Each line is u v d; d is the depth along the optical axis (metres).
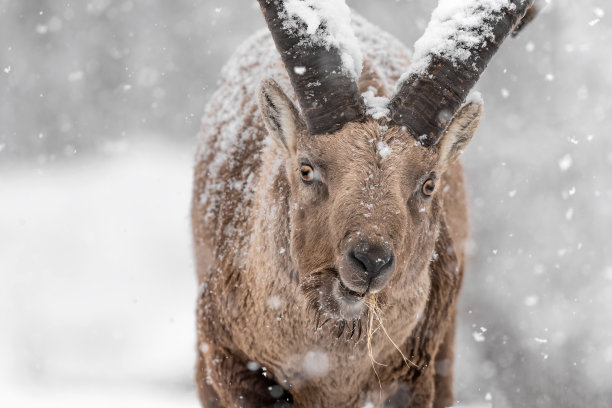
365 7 66.44
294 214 18.06
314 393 20.14
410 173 17.25
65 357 40.91
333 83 17.33
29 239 66.62
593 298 36.12
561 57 50.19
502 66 51.12
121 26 99.06
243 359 20.53
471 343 34.31
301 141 17.78
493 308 36.22
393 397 21.05
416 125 17.42
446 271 21.53
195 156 25.52
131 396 33.03
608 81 48.59
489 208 43.00
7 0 100.06
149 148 92.69
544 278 37.88
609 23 50.28
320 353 19.23
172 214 72.12
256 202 20.00
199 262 23.48
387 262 16.14
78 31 100.19
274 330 19.27
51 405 31.28
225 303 20.31
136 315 48.25
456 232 23.94
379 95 20.14
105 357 41.03
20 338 43.22
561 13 50.75
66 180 88.31
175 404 30.66
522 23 20.75
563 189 43.25
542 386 31.03
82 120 96.44
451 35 17.86
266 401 20.47
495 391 31.61
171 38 95.31
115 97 96.81
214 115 24.80
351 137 17.12
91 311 48.81
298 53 17.55
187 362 40.16
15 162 94.81
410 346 20.81
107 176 86.62
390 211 16.53
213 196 22.28
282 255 18.67
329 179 17.16
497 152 46.28
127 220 70.62
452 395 24.22
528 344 33.47
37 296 51.97
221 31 92.81
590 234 40.47
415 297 19.30
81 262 60.53
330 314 17.20
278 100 18.33
